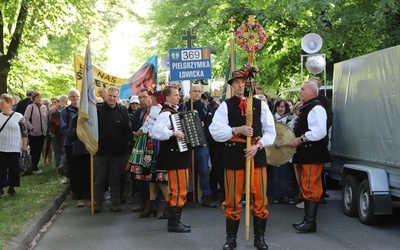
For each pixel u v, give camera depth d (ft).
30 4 58.54
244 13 60.49
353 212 26.53
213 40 77.92
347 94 28.27
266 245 20.80
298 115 25.61
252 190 20.48
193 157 31.01
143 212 27.58
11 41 62.08
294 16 55.36
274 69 70.90
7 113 31.22
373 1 50.21
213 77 80.48
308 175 23.73
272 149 24.27
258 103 20.48
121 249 21.63
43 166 46.47
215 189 32.07
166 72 69.62
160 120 23.39
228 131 19.95
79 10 61.77
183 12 84.17
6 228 23.26
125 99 40.57
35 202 29.50
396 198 25.58
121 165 29.17
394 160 23.40
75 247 22.07
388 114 23.84
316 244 21.88
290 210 28.94
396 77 23.20
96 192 29.04
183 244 22.16
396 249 21.13
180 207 24.20
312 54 46.39
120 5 68.33
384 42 47.14
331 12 52.21
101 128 28.58
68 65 80.23
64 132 33.22
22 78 74.69
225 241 22.52
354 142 27.27
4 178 31.32
